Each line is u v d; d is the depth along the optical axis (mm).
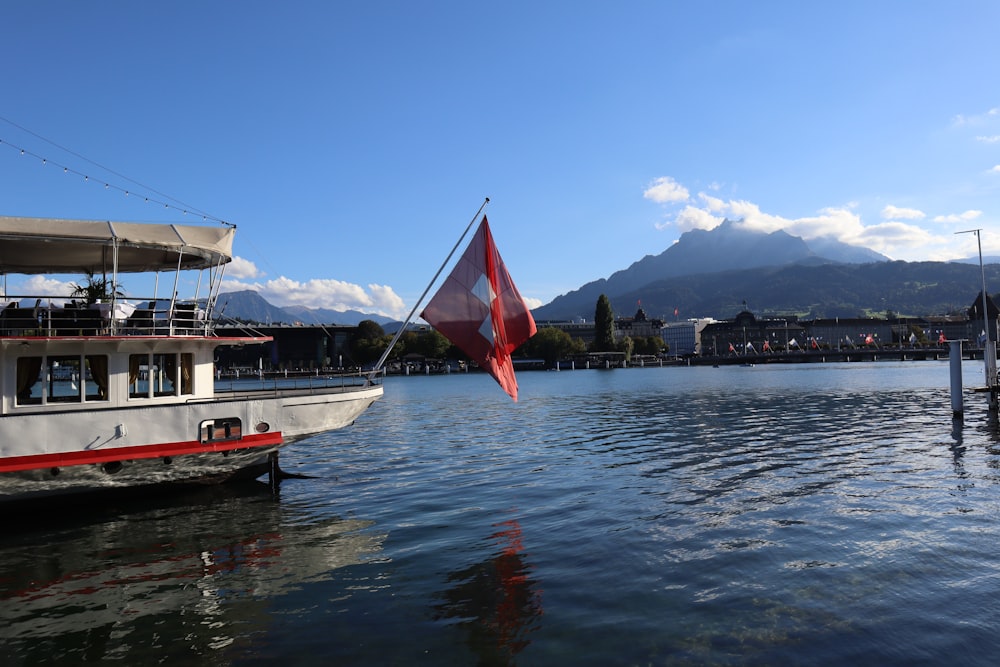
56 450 21578
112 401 23266
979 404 62031
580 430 48406
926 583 14867
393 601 14781
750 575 15734
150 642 13008
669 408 66812
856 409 59938
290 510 23609
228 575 16844
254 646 12695
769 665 11438
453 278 24047
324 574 16766
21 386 21984
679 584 15305
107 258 25734
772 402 71375
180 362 24953
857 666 11352
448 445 41219
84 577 16828
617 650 12102
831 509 21766
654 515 21688
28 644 13016
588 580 15727
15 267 27047
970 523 19516
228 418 24344
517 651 12180
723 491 25094
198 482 25953
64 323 22516
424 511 23250
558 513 22375
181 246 23641
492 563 17203
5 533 20875
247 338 26453
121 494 24125
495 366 23812
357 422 58219
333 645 12641
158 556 18469
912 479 26297
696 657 11773
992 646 11867
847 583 15023
